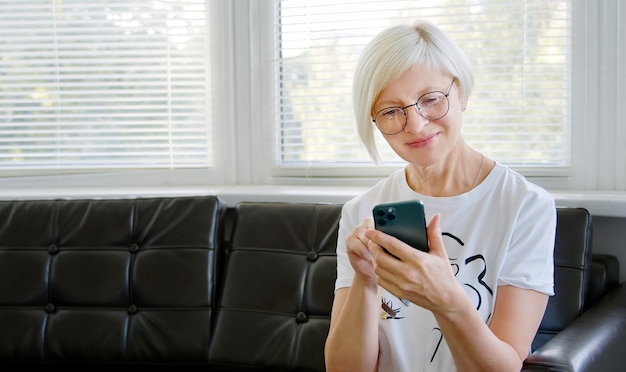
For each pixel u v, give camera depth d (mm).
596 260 1753
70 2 2406
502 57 2092
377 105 1257
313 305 1744
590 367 1219
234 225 1913
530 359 1194
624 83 1994
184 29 2363
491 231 1277
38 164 2459
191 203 1938
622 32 1984
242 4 2309
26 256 1956
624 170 2020
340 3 2215
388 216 1089
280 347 1733
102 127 2424
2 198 2221
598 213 1818
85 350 1864
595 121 2037
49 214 1993
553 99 2072
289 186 2289
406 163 2217
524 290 1230
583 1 2020
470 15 2105
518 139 2113
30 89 2439
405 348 1292
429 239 1079
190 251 1881
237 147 2365
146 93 2395
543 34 2061
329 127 2277
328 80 2262
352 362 1271
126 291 1890
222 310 1818
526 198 1272
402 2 2158
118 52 2393
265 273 1813
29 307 1926
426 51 1219
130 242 1934
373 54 1240
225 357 1771
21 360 1897
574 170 2068
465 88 1274
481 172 1334
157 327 1839
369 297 1242
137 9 2377
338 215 1823
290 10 2271
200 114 2381
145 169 2418
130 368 1862
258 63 2316
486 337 1110
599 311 1502
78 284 1906
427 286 1042
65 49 2422
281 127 2326
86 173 2441
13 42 2432
